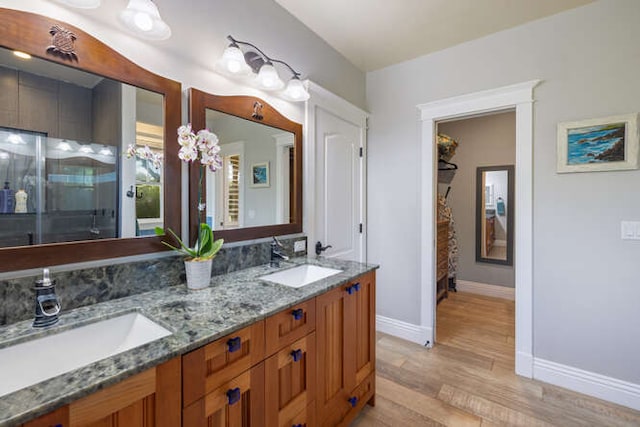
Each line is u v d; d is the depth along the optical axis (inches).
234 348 36.1
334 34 86.0
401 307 104.3
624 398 68.7
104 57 44.1
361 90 108.4
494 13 75.7
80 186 42.9
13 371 30.8
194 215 55.7
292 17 77.7
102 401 25.7
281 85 67.9
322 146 88.9
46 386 24.4
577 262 74.2
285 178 76.4
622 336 69.4
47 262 38.9
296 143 79.3
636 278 67.8
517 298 81.4
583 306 73.7
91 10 43.5
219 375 35.4
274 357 42.8
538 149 78.5
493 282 146.8
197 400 33.0
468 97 88.3
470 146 151.9
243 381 38.3
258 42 68.6
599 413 66.1
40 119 39.4
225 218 61.9
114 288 44.8
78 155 42.7
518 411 66.6
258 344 40.3
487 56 86.0
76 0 38.6
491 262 147.0
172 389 30.7
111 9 45.5
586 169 72.2
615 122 68.9
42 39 38.7
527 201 79.7
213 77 59.7
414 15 77.0
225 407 36.3
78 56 41.7
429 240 97.5
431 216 97.3
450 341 100.8
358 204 106.9
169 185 52.1
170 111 52.1
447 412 66.4
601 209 71.2
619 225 69.4
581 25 72.7
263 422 41.2
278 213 74.5
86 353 36.3
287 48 76.4
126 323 40.4
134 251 47.4
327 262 73.9
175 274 52.4
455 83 91.7
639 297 67.5
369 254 111.5
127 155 47.3
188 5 55.1
